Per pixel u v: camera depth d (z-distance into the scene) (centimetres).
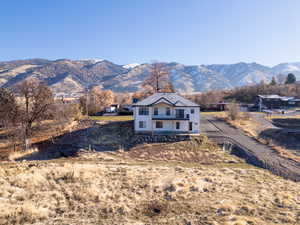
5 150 3133
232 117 4772
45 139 3566
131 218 985
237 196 1306
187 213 1048
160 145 3159
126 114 5747
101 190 1305
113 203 1135
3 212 925
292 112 6281
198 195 1311
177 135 3372
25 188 1266
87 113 5381
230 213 1052
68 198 1184
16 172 1561
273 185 1606
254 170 2088
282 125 4362
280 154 2652
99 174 1636
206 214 1036
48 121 4450
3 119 3622
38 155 2867
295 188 1577
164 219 977
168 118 3591
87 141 3319
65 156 2788
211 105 7119
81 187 1323
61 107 4212
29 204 1032
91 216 988
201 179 1659
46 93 3678
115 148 3045
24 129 3322
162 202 1184
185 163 2414
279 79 16162
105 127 3922
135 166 2056
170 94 4100
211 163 2441
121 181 1503
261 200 1259
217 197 1280
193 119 3659
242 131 3812
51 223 898
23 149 3155
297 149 2944
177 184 1480
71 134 3700
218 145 3119
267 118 5128
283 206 1191
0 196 1123
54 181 1402
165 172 1817
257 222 947
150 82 6359
